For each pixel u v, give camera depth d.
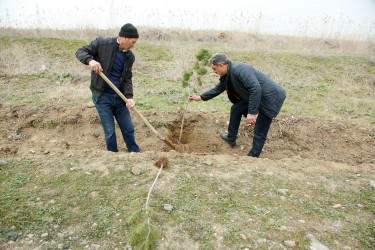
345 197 2.81
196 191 2.73
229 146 4.50
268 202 2.65
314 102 6.14
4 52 7.79
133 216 2.22
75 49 8.73
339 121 5.01
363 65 8.84
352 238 2.30
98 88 3.23
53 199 2.53
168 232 2.25
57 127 4.50
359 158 4.21
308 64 8.66
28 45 8.65
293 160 3.50
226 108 5.51
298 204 2.66
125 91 3.42
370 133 4.66
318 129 4.79
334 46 10.81
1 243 2.09
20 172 2.88
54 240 2.14
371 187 2.99
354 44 10.73
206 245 2.15
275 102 3.47
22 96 5.41
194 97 4.17
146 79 6.84
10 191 2.59
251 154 3.86
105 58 3.15
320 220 2.47
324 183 3.03
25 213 2.36
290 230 2.33
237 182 2.92
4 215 2.32
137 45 9.33
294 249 2.16
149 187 2.73
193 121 4.91
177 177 2.92
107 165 3.06
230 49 9.41
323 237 2.29
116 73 3.31
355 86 7.29
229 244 2.17
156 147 4.28
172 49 9.05
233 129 4.24
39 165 3.03
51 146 4.05
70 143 4.26
